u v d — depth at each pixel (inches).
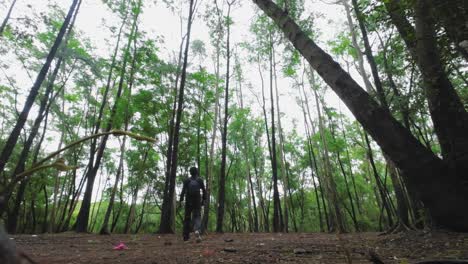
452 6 147.5
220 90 884.6
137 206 1192.8
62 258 169.3
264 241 269.0
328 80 177.0
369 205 1163.9
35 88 278.1
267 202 1280.8
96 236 390.0
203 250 192.1
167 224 460.8
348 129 943.7
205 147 917.8
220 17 612.1
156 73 628.4
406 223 295.1
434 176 152.2
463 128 166.6
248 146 1103.0
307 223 1141.7
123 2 547.5
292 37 195.9
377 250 163.2
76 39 555.8
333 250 175.6
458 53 174.4
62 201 956.6
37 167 25.1
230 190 1196.5
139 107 624.4
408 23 192.7
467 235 148.6
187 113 759.1
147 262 146.5
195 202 259.3
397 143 155.9
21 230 906.7
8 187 23.5
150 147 759.7
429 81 181.2
